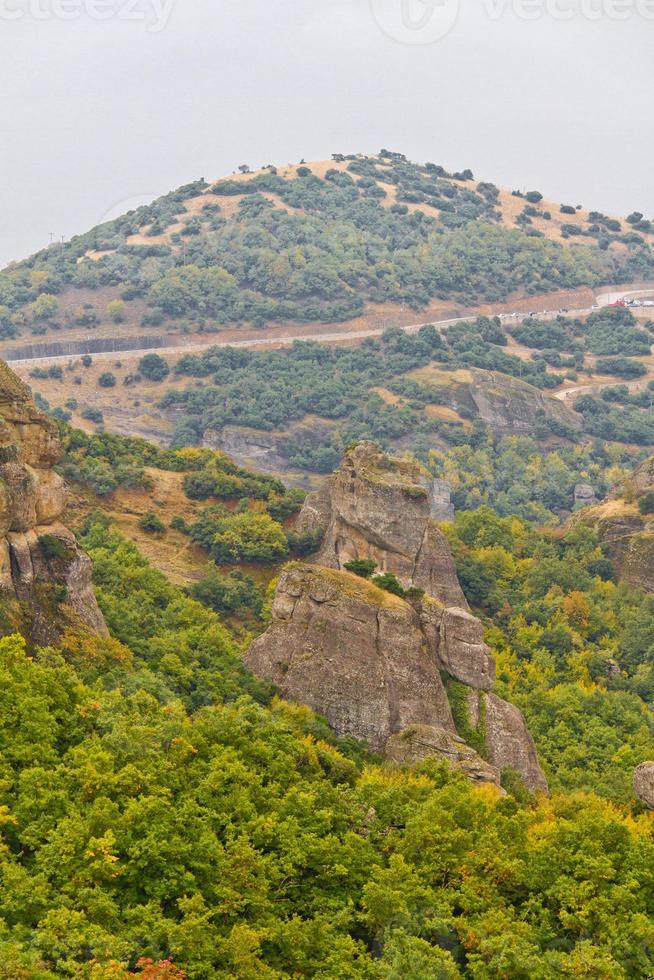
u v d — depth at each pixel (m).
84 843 84.00
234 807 93.81
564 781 136.75
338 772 109.06
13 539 113.44
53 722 96.06
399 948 81.81
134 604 141.38
